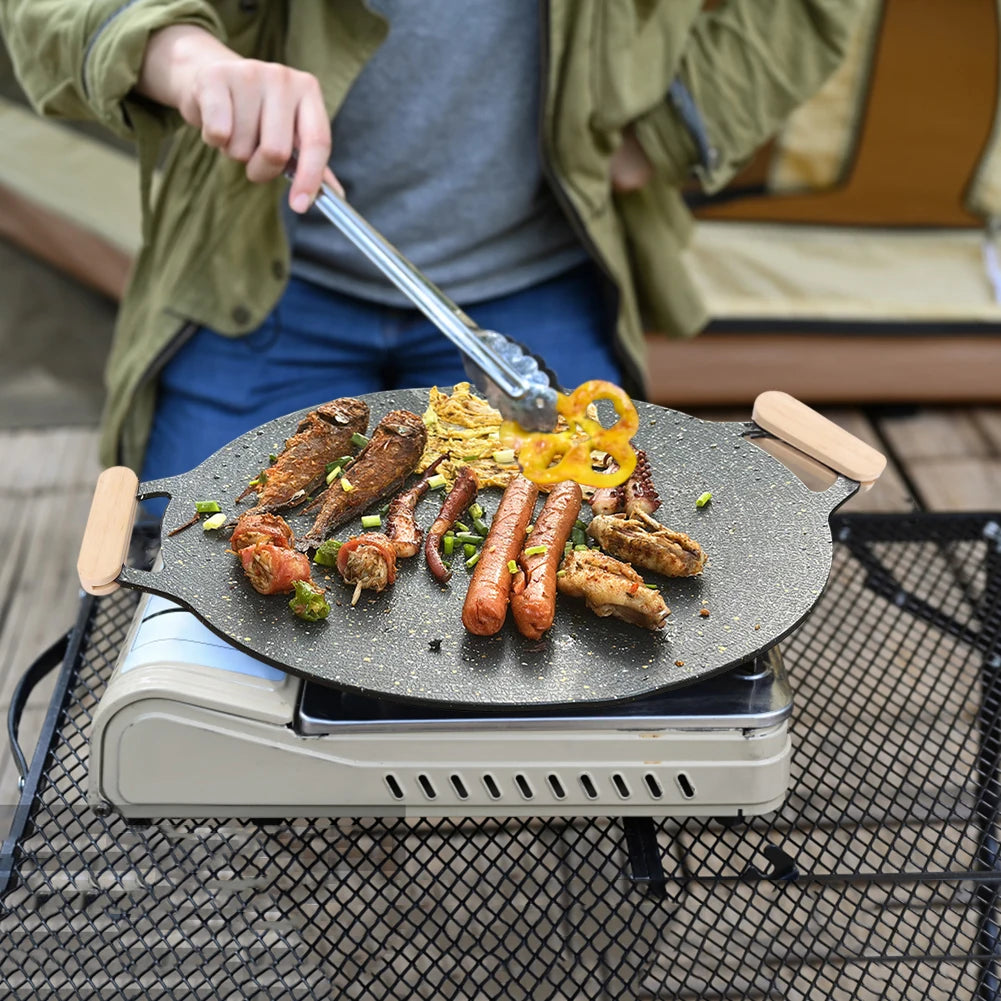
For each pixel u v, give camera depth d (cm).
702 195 273
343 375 207
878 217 278
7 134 321
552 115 181
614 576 111
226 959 104
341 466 134
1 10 177
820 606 195
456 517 127
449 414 145
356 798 113
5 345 322
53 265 350
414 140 190
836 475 133
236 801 115
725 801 114
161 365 195
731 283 285
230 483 130
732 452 135
